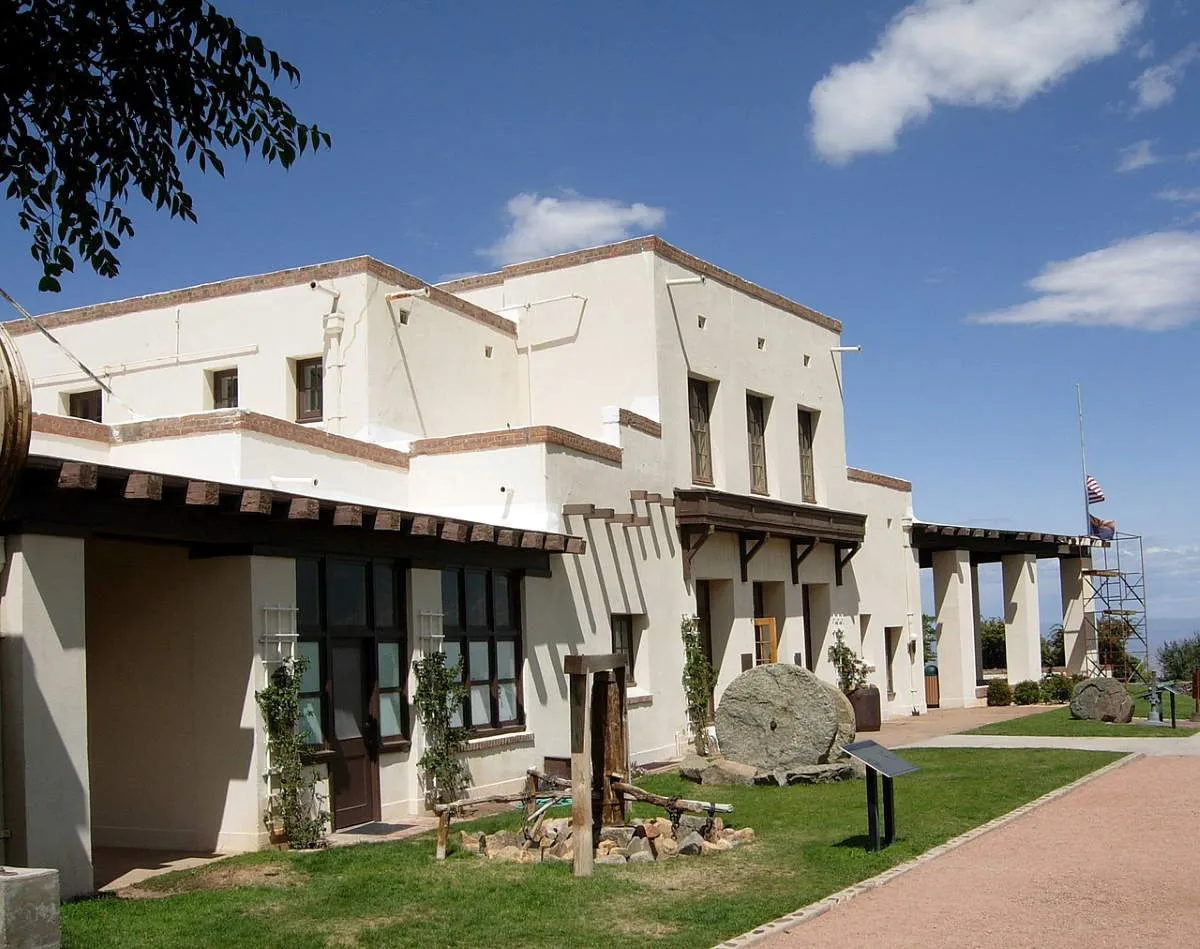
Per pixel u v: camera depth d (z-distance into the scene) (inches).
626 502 761.0
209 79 373.4
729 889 375.9
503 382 860.6
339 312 749.9
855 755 423.2
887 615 1122.0
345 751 521.3
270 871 415.8
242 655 469.1
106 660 495.8
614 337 837.2
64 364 844.0
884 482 1140.5
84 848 385.4
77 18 350.3
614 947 311.7
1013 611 1314.0
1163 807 509.4
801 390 1010.7
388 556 552.1
